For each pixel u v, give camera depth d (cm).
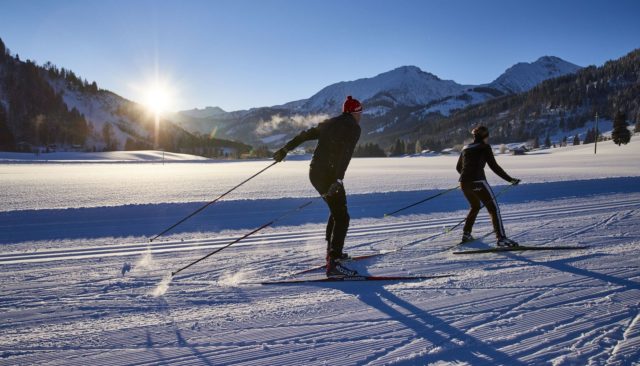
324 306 345
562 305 342
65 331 300
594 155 5009
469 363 257
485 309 336
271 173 2245
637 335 289
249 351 272
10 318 322
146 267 461
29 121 15200
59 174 2322
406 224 712
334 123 418
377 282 407
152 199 1013
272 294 375
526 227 664
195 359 263
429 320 316
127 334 295
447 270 445
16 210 698
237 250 538
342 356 266
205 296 370
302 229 677
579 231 629
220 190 1252
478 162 543
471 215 562
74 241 584
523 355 265
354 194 958
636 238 580
